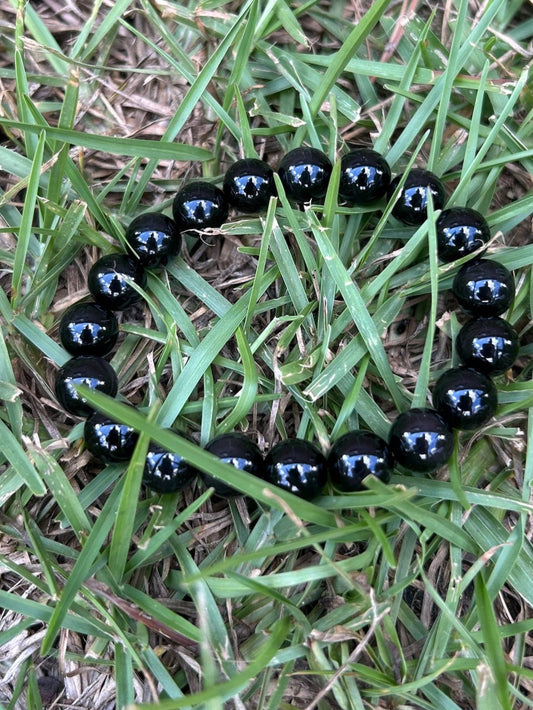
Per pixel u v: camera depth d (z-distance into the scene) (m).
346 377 0.11
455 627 0.09
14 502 0.10
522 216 0.11
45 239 0.12
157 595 0.10
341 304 0.12
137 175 0.13
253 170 0.11
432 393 0.10
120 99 0.13
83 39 0.12
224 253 0.12
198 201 0.11
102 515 0.09
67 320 0.10
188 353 0.11
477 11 0.13
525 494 0.10
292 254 0.12
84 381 0.10
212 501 0.11
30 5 0.13
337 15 0.13
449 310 0.12
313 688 0.10
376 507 0.10
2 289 0.11
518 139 0.12
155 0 0.12
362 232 0.12
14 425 0.10
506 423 0.11
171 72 0.13
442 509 0.10
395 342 0.12
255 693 0.10
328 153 0.12
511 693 0.09
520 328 0.12
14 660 0.10
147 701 0.10
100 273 0.10
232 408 0.11
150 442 0.09
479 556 0.10
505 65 0.12
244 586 0.09
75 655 0.10
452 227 0.10
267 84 0.13
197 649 0.09
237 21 0.11
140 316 0.12
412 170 0.11
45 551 0.10
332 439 0.10
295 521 0.08
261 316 0.12
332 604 0.10
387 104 0.13
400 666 0.10
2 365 0.11
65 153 0.11
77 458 0.11
